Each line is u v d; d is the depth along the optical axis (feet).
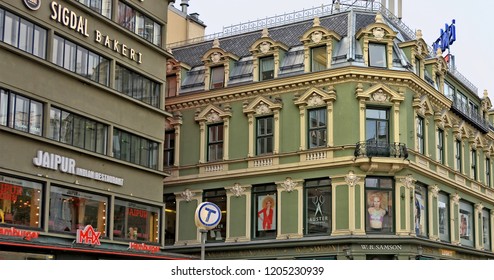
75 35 111.14
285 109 146.00
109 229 115.14
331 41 143.54
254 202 147.13
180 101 157.38
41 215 102.89
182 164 156.04
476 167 176.76
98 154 113.60
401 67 143.74
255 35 162.50
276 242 141.28
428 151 149.59
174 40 177.17
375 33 142.92
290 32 157.58
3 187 97.40
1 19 98.48
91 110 113.70
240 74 153.58
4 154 97.50
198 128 155.63
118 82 120.47
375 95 140.46
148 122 127.13
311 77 142.51
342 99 140.26
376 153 136.26
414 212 140.46
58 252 104.47
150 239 125.18
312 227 139.74
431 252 145.38
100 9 117.39
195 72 161.48
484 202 177.99
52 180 104.68
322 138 141.38
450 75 168.55
